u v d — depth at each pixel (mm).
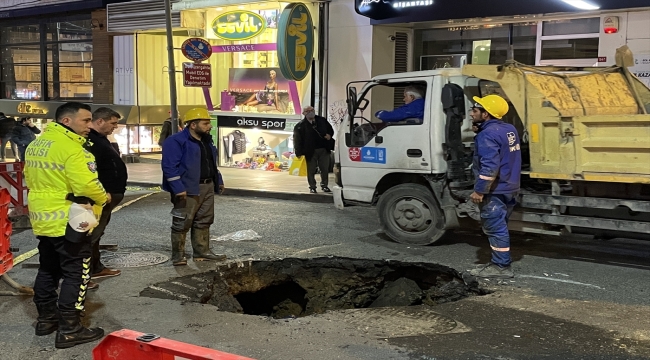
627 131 6641
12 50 24312
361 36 14812
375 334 5238
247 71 17297
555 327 5379
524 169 7703
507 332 5266
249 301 7766
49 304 5184
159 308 5902
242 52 17312
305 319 5648
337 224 10031
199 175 7293
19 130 17812
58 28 22406
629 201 6789
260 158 17141
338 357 4734
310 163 12781
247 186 13875
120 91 20328
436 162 8023
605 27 11680
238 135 17547
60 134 4871
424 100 8195
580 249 8273
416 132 8180
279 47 14695
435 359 4695
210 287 6859
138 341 2895
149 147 20078
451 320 5586
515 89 7371
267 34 16531
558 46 12711
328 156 12867
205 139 7555
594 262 7598
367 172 8750
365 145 8719
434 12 13531
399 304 7516
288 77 14930
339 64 15305
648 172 6590
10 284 6297
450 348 4910
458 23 14008
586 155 6930
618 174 6758
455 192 8047
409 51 15195
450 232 9359
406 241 8531
